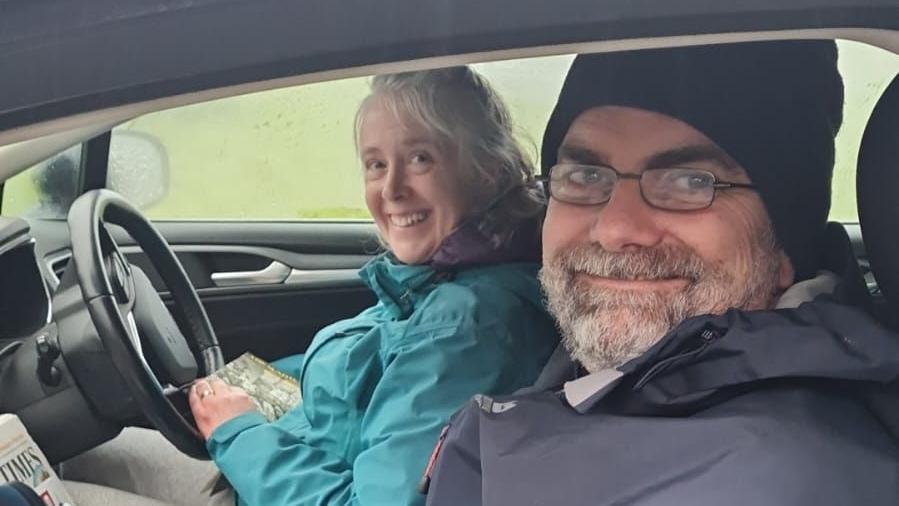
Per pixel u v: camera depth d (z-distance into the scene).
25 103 0.68
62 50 0.67
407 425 1.51
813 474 0.93
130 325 1.85
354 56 0.69
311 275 2.63
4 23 0.67
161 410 1.74
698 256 1.23
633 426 1.04
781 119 1.21
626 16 0.71
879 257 1.15
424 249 1.74
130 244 2.49
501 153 1.72
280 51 0.68
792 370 0.99
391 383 1.56
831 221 1.32
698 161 1.22
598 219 1.28
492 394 1.54
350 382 1.69
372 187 1.79
